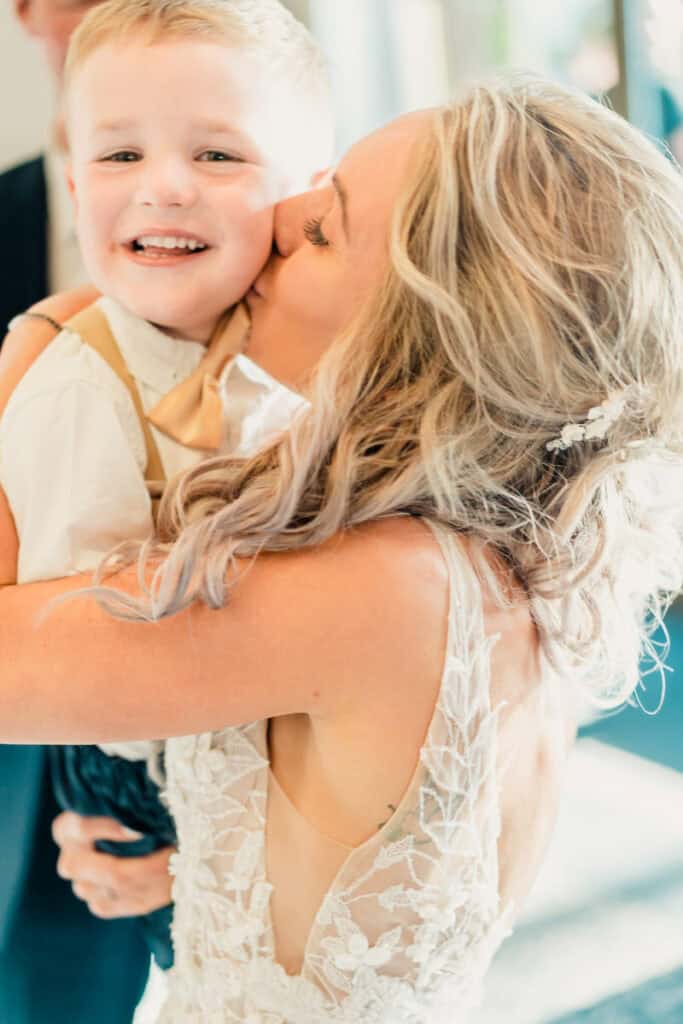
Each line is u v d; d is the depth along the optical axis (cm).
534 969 232
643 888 257
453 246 85
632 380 89
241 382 109
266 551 89
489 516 95
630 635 109
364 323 89
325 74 113
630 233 86
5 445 100
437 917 94
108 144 100
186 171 99
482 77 96
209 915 102
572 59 345
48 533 97
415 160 89
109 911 122
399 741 90
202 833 100
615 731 326
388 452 90
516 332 85
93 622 88
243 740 98
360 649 88
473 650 92
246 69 101
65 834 123
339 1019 96
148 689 87
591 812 288
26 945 140
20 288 161
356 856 92
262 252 104
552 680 107
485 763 93
